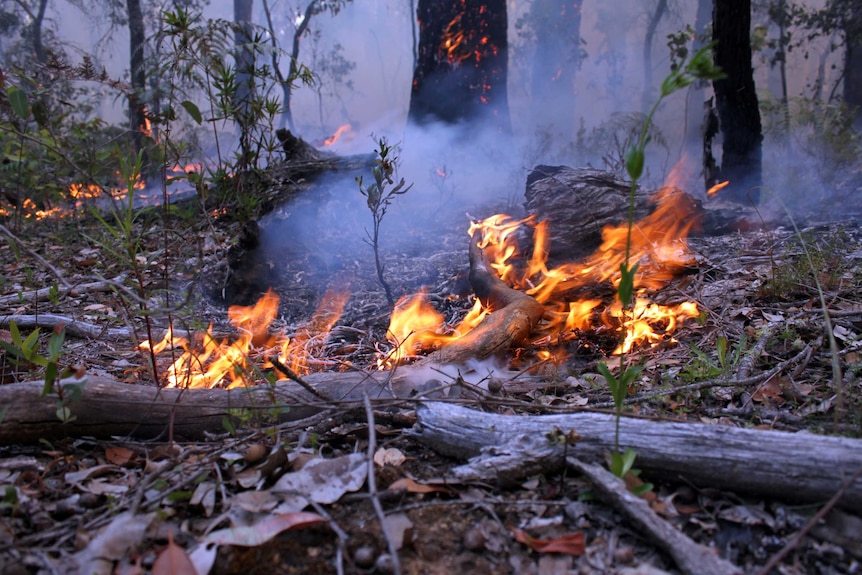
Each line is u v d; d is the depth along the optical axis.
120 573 1.78
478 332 3.42
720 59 6.25
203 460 2.26
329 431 2.57
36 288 5.00
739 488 1.99
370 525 1.97
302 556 1.86
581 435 2.15
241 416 2.41
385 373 2.93
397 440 2.47
